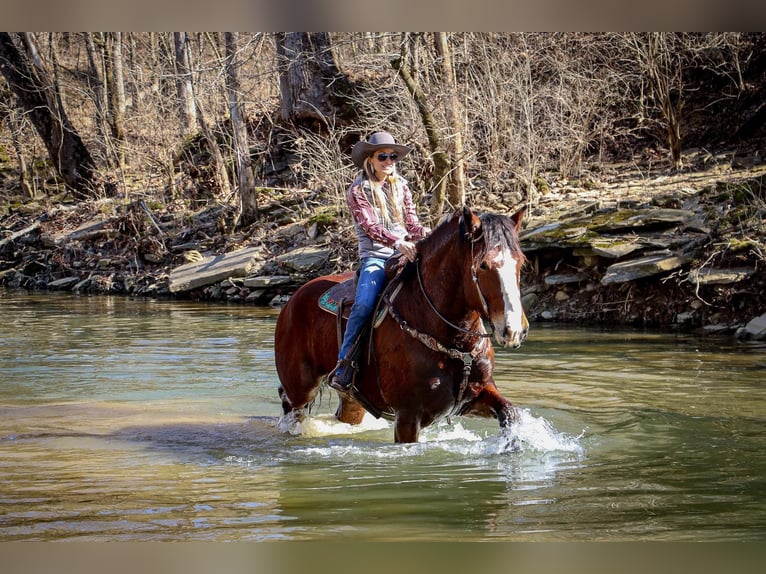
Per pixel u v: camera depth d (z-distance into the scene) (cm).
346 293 701
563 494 567
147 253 2130
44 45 3084
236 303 1761
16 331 1441
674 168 1747
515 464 640
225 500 572
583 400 858
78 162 2669
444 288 612
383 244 650
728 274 1234
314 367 738
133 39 2859
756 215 1316
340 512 540
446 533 496
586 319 1372
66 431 793
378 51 1980
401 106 1814
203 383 1013
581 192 1692
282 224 1986
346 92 2067
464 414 660
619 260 1355
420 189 1708
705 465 632
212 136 2267
